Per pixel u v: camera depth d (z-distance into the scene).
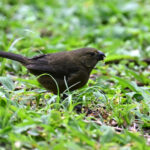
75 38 18.11
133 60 14.82
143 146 7.23
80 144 7.27
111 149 6.92
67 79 10.76
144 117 9.20
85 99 9.84
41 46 15.73
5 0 22.14
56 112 8.41
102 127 8.12
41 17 20.70
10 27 18.30
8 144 7.30
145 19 20.38
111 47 15.96
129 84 10.83
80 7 21.61
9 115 8.04
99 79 12.60
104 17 20.81
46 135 7.53
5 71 12.76
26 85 11.21
